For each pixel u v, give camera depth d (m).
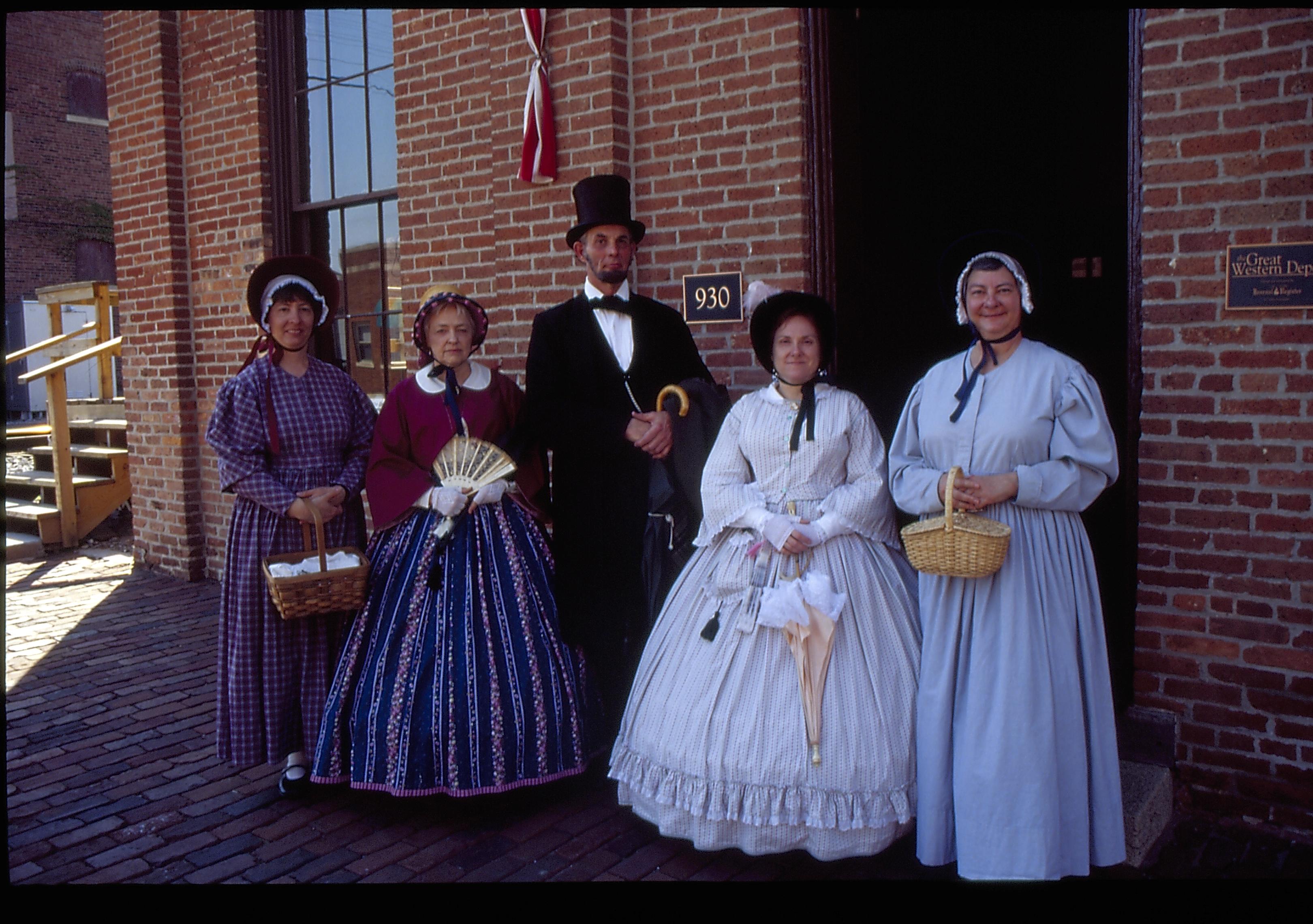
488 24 4.37
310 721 3.30
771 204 3.76
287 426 3.23
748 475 2.99
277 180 5.78
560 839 3.01
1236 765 2.95
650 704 2.90
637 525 3.26
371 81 5.37
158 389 6.39
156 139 6.14
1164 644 3.04
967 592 2.58
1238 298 2.84
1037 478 2.49
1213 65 2.84
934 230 5.89
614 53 4.01
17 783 3.47
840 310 3.92
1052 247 6.72
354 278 5.68
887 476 2.89
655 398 3.31
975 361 2.67
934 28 5.56
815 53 3.69
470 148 4.71
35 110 18.06
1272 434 2.83
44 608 5.77
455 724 3.03
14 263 17.95
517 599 3.17
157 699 4.28
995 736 2.49
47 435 8.52
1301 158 2.74
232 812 3.23
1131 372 3.13
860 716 2.65
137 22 6.14
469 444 3.21
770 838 2.68
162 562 6.56
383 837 3.04
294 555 3.12
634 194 4.12
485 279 4.73
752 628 2.73
